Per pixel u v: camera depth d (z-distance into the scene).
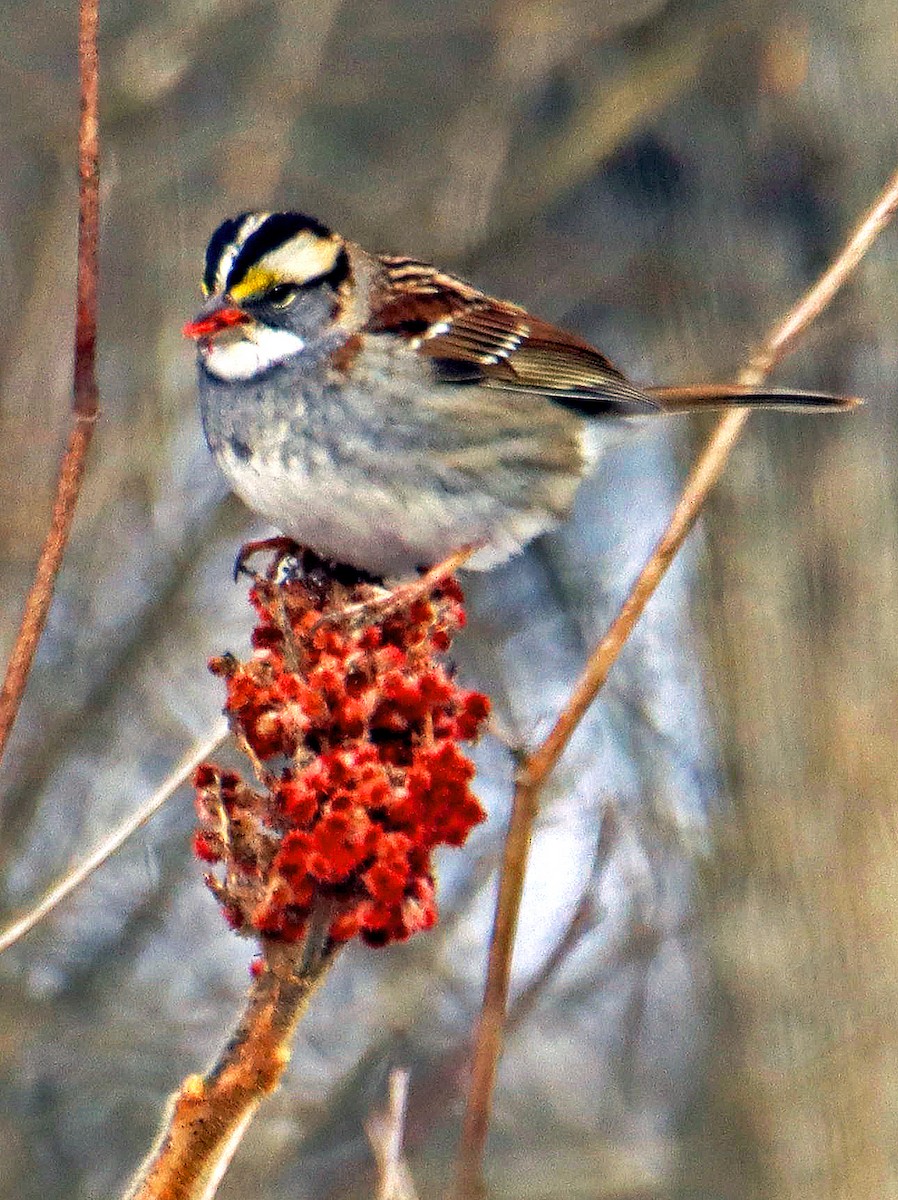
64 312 12.92
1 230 13.87
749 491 11.81
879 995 11.33
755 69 12.03
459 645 13.32
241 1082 4.93
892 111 11.78
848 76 11.84
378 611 5.57
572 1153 12.45
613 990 13.02
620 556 13.73
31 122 13.23
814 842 11.48
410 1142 10.52
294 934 5.02
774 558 11.73
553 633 13.80
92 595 12.77
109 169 12.12
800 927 11.47
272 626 5.54
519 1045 12.66
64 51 14.38
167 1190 4.88
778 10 12.05
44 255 12.77
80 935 12.61
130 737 12.81
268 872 5.06
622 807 11.94
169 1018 12.52
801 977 11.45
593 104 12.85
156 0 14.16
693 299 12.21
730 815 11.75
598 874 7.04
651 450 14.55
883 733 11.43
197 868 12.78
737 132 12.13
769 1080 11.46
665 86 12.09
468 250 12.93
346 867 4.98
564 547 13.77
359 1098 11.26
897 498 11.66
